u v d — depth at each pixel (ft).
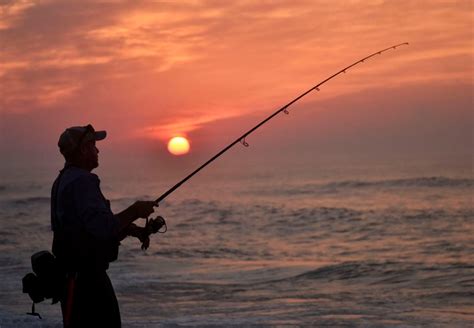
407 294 68.18
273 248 133.28
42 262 22.90
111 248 22.77
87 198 22.41
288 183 475.31
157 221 24.54
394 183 397.39
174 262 108.78
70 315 22.57
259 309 57.98
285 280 83.41
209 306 60.80
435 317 50.72
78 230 22.56
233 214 224.33
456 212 198.70
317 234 158.81
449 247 120.47
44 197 351.46
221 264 106.42
